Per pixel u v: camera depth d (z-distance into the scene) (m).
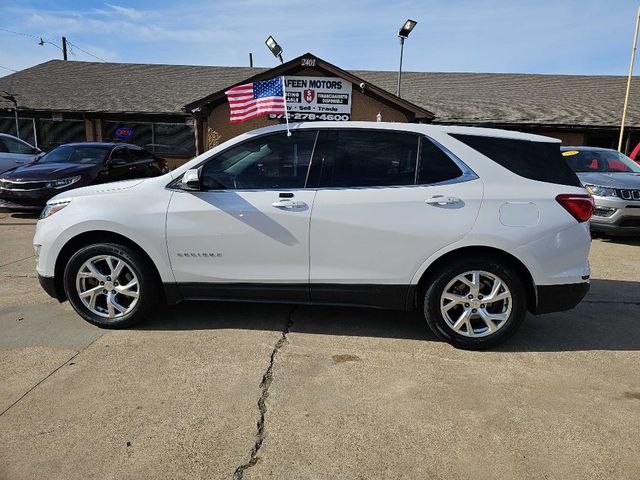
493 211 3.55
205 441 2.54
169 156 17.83
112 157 10.25
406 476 2.31
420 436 2.61
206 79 20.56
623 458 2.46
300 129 3.84
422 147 3.74
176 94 18.81
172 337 3.82
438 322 3.69
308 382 3.16
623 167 8.69
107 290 3.93
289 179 3.79
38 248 3.98
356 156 3.78
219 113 13.78
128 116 17.53
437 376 3.28
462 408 2.89
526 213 3.55
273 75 13.47
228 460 2.40
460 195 3.58
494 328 3.66
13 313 4.28
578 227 3.59
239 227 3.73
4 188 8.83
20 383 3.07
